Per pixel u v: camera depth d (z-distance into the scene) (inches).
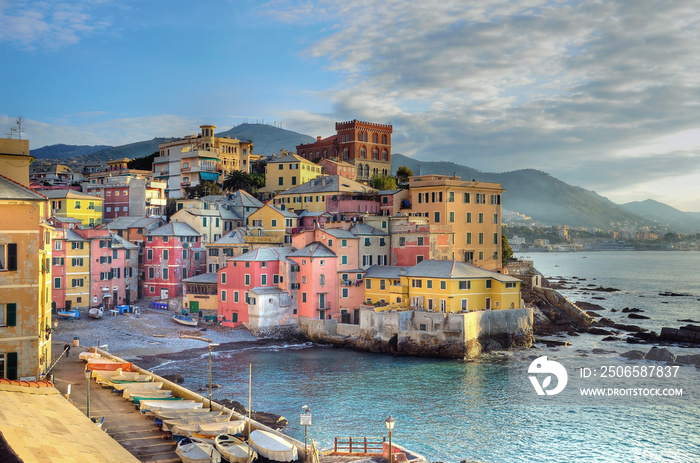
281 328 4584.2
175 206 6909.5
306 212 5920.3
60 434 1229.1
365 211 5738.2
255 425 1897.1
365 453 2112.5
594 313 6653.5
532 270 5890.8
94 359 2768.2
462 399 3127.5
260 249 4736.7
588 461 2396.7
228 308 4724.4
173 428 1777.8
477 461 2306.8
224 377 3467.0
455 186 5246.1
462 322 3966.5
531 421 2817.4
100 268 5034.5
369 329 4224.9
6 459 859.4
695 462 2397.9
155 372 3501.5
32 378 1985.7
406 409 2950.3
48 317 2466.8
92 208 6028.5
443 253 4891.7
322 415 2829.7
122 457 1184.8
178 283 5383.9
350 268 4805.6
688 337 4731.8
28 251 1983.3
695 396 3230.8
